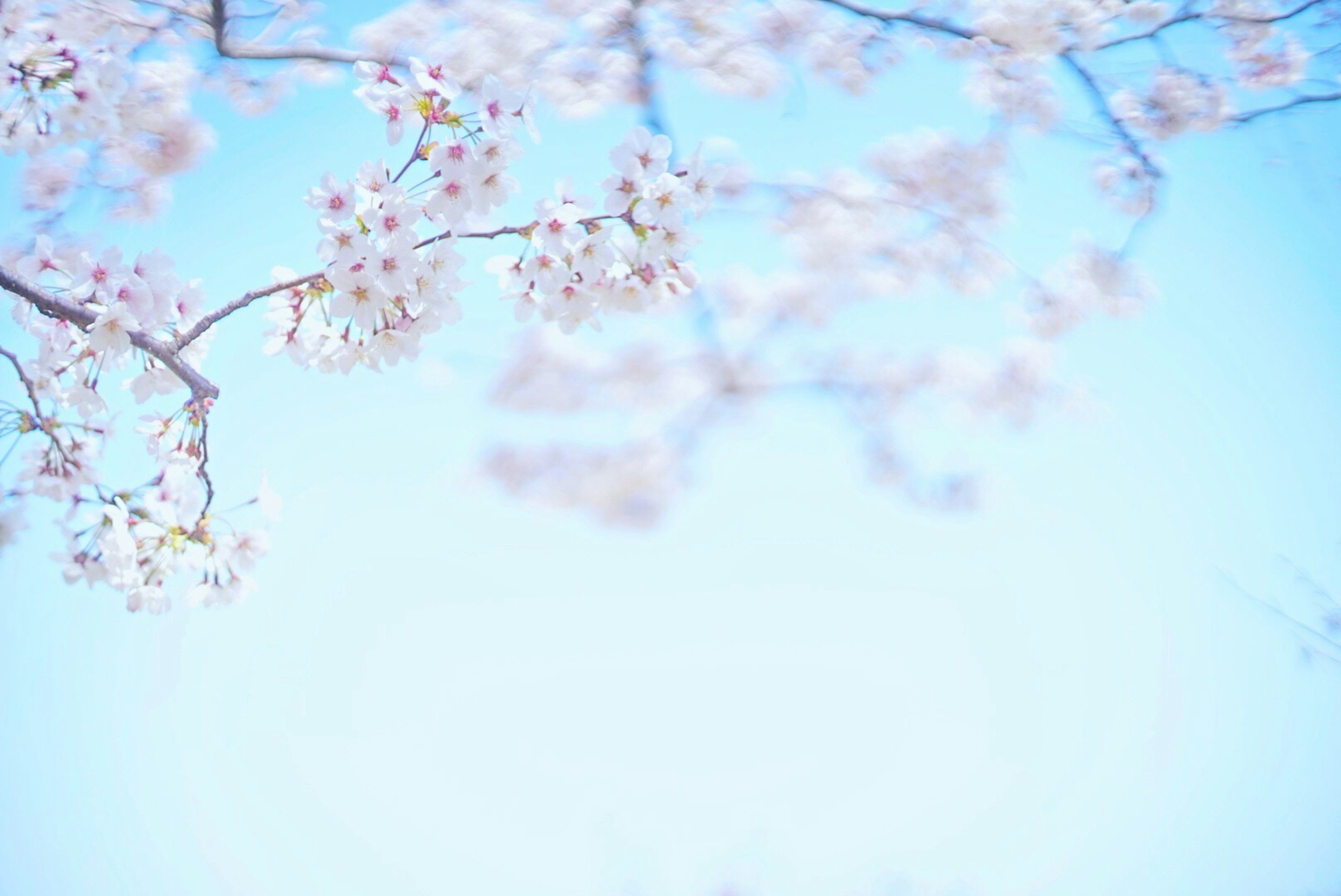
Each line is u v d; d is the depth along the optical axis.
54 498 1.81
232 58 2.61
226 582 1.82
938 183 3.47
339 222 1.80
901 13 2.88
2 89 1.85
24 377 1.81
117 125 1.88
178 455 1.84
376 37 2.87
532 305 1.82
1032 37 2.79
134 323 1.80
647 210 1.78
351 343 1.83
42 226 2.74
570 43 2.97
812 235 3.61
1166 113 2.86
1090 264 3.26
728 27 3.05
